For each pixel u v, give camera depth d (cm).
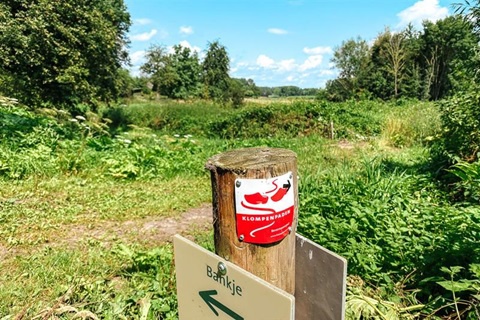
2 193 495
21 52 1306
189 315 152
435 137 639
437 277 219
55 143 672
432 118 1003
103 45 1585
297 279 153
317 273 143
